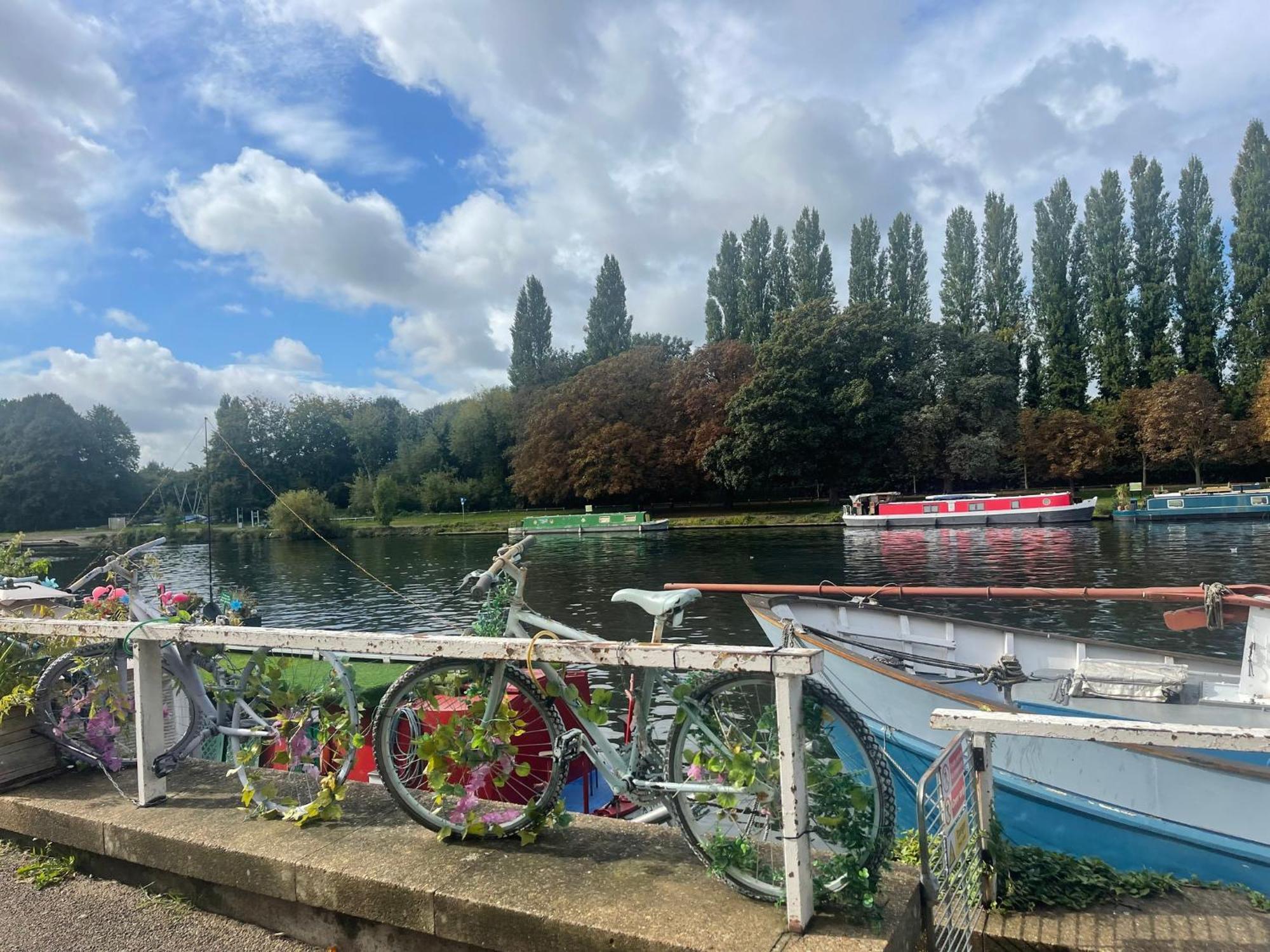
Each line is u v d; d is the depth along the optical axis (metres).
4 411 85.38
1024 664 8.98
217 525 61.09
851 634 10.39
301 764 3.76
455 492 78.56
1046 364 63.56
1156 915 3.00
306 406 91.75
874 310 57.38
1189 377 54.47
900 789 7.12
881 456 56.69
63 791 4.07
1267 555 26.61
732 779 2.75
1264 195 57.00
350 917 3.03
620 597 3.28
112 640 4.24
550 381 83.19
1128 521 40.69
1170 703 6.42
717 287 74.94
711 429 60.06
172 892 3.48
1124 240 60.84
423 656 3.18
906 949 2.58
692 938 2.47
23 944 3.14
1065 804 6.05
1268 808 5.12
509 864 3.02
